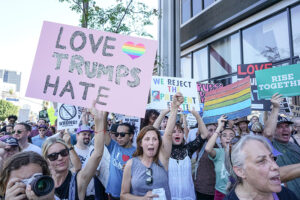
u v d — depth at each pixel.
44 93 2.45
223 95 4.07
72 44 2.60
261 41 8.81
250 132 4.89
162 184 2.46
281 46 8.08
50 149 1.97
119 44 2.67
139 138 2.65
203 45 11.69
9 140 2.62
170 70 10.70
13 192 1.35
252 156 1.43
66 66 2.54
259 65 4.96
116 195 3.08
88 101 2.50
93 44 2.64
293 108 4.85
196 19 11.95
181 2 13.45
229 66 10.27
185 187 2.92
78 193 1.96
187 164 3.07
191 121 5.78
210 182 3.52
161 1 11.25
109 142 3.49
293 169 1.75
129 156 3.31
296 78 3.75
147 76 2.63
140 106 2.56
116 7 7.66
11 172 1.44
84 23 7.68
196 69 12.39
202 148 3.74
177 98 2.77
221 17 10.30
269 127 3.10
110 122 6.81
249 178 1.45
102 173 3.46
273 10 8.20
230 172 1.72
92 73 2.57
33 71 2.47
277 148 3.15
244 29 9.54
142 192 2.41
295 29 7.59
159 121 3.71
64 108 4.47
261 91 4.04
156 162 2.58
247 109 3.62
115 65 2.62
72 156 2.88
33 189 1.32
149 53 2.68
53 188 1.39
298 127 3.60
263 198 1.48
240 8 9.31
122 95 2.57
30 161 1.46
